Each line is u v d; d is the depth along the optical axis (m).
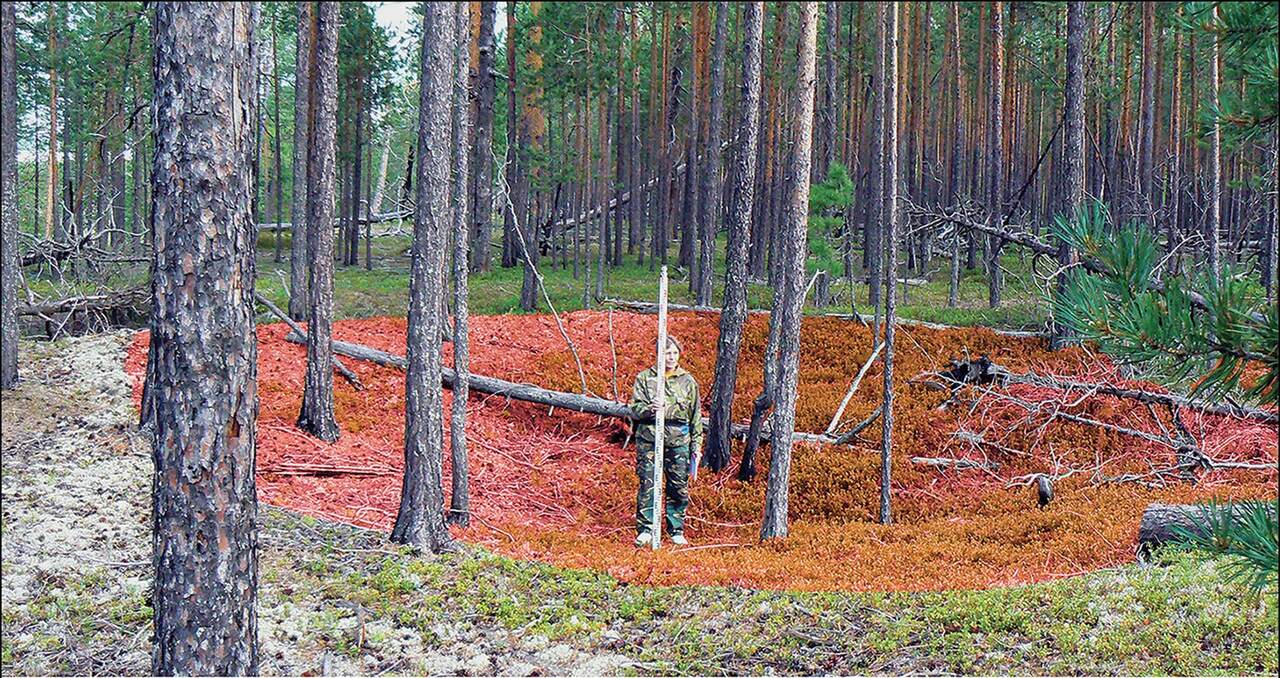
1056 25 28.00
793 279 10.72
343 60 30.02
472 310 22.89
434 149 8.84
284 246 34.72
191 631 4.88
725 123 33.50
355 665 6.60
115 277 19.62
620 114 32.31
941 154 34.69
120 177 30.67
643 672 6.67
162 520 4.91
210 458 4.86
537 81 26.62
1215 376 3.57
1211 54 3.96
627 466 13.61
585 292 22.44
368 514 10.27
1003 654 6.58
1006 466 13.85
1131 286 3.68
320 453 12.10
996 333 17.97
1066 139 17.06
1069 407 14.86
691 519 12.13
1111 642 6.55
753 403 14.54
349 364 15.86
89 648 6.66
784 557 9.76
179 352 4.82
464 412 10.45
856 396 15.85
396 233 40.72
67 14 25.11
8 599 7.31
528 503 12.21
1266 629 6.54
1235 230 24.09
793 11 29.41
